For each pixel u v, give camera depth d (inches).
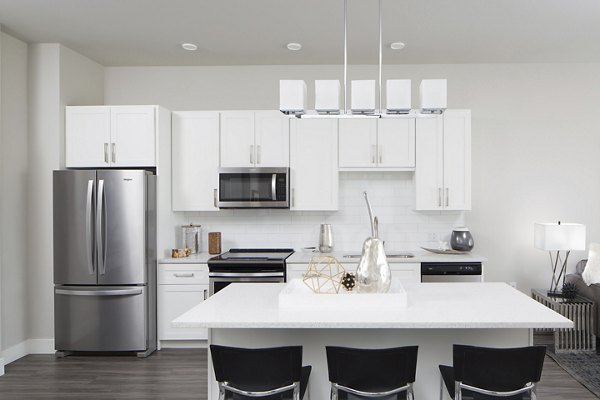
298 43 183.9
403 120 195.8
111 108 187.2
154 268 184.7
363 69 212.7
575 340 176.9
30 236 183.6
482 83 210.7
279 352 84.2
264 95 214.2
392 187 210.4
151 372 160.6
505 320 90.7
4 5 147.9
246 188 195.0
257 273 181.8
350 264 182.5
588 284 183.2
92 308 176.2
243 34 174.2
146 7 149.9
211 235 203.6
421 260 183.0
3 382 152.5
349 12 153.3
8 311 173.5
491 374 84.3
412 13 154.1
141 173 175.2
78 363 171.0
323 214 211.6
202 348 188.4
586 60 205.5
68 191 175.9
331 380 87.7
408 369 86.2
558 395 137.9
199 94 215.0
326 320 91.5
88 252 174.4
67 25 165.0
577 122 209.9
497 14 155.0
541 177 211.0
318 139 197.3
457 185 195.2
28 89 183.6
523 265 211.8
